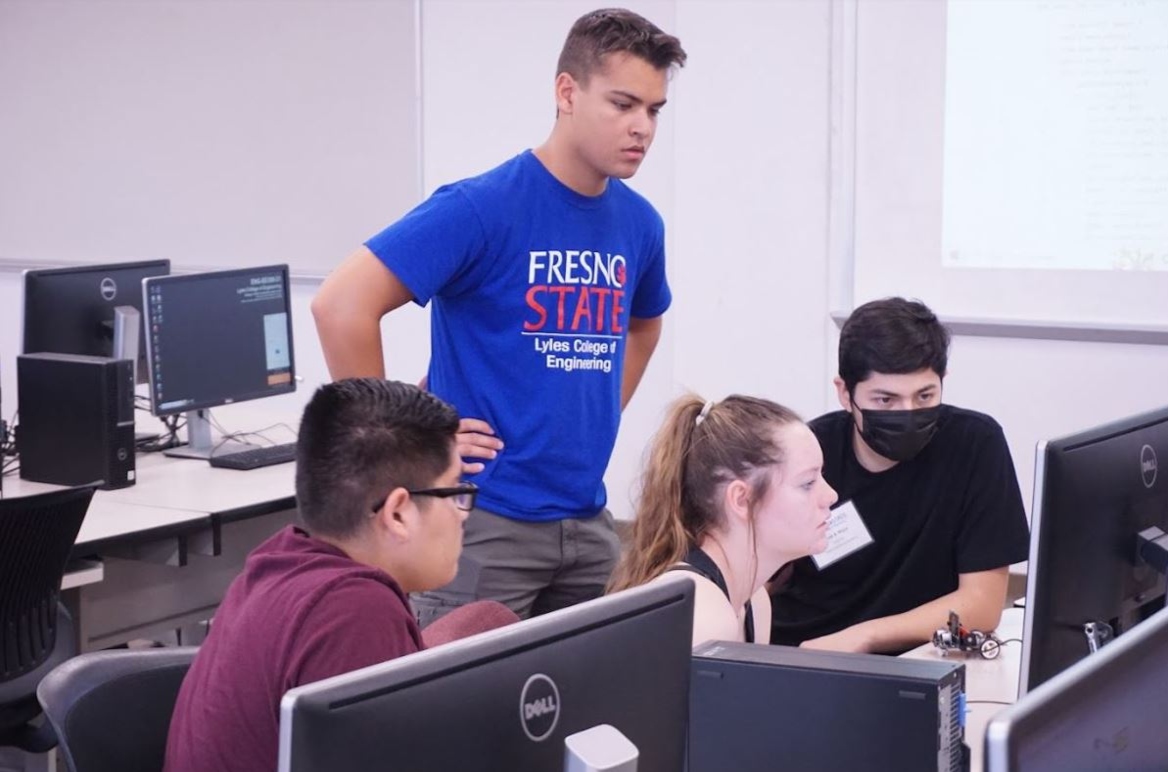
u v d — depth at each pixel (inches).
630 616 45.6
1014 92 183.3
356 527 60.4
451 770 39.6
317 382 242.1
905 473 96.7
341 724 37.2
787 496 72.2
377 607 55.4
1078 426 185.3
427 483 61.3
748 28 196.4
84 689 66.5
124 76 253.1
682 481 74.0
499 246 94.7
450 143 227.1
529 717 41.6
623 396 115.6
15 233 269.7
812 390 199.5
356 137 233.9
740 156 199.5
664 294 112.2
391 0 227.9
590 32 92.4
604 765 38.1
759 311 201.5
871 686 53.3
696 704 55.9
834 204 194.4
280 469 147.6
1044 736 34.8
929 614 93.0
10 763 123.1
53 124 262.1
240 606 57.9
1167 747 41.7
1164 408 78.1
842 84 191.6
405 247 92.1
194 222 250.8
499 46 221.3
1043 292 185.2
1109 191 180.1
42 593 108.0
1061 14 179.9
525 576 98.1
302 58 236.2
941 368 92.8
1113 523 71.4
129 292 158.6
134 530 120.0
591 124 93.0
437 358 99.0
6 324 272.8
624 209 101.9
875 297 193.9
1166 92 176.1
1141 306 180.4
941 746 52.9
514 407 96.6
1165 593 76.2
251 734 54.4
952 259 189.3
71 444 136.5
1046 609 68.0
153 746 68.1
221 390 150.9
